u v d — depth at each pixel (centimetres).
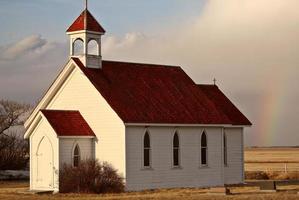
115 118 7631
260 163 18050
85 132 7738
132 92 8062
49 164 7581
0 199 6619
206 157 8550
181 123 8125
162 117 7994
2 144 11331
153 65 8750
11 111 11819
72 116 7812
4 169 11131
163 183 8000
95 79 7900
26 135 7781
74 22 8081
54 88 8062
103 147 7731
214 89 9650
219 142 8719
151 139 7894
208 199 6309
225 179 8988
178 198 6431
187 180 8288
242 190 7638
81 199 6531
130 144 7644
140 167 7744
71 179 7444
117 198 6538
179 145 8219
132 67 8444
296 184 8869
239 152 9225
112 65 8250
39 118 7681
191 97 8675
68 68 7981
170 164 8100
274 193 7050
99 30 8069
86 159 7612
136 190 7681
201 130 8494
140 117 7744
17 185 9019
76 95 7956
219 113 8769
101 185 7444
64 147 7556
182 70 9075
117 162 7625
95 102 7800
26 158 11481
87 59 7988
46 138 7612
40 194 7244
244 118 9344
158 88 8419
